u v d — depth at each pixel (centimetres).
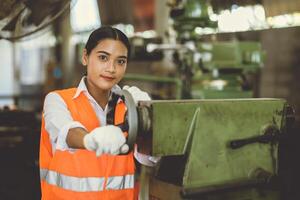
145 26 800
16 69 1100
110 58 144
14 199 347
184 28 366
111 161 154
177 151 135
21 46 1109
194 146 136
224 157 142
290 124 158
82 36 905
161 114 130
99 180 153
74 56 935
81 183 152
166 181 144
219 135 140
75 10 918
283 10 468
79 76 922
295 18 477
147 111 130
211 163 140
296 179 349
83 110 154
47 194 156
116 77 147
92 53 146
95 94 157
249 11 452
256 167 149
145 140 133
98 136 116
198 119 136
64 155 150
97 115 157
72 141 131
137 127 126
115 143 116
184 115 134
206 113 137
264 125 149
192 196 137
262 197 152
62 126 141
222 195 142
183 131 134
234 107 143
